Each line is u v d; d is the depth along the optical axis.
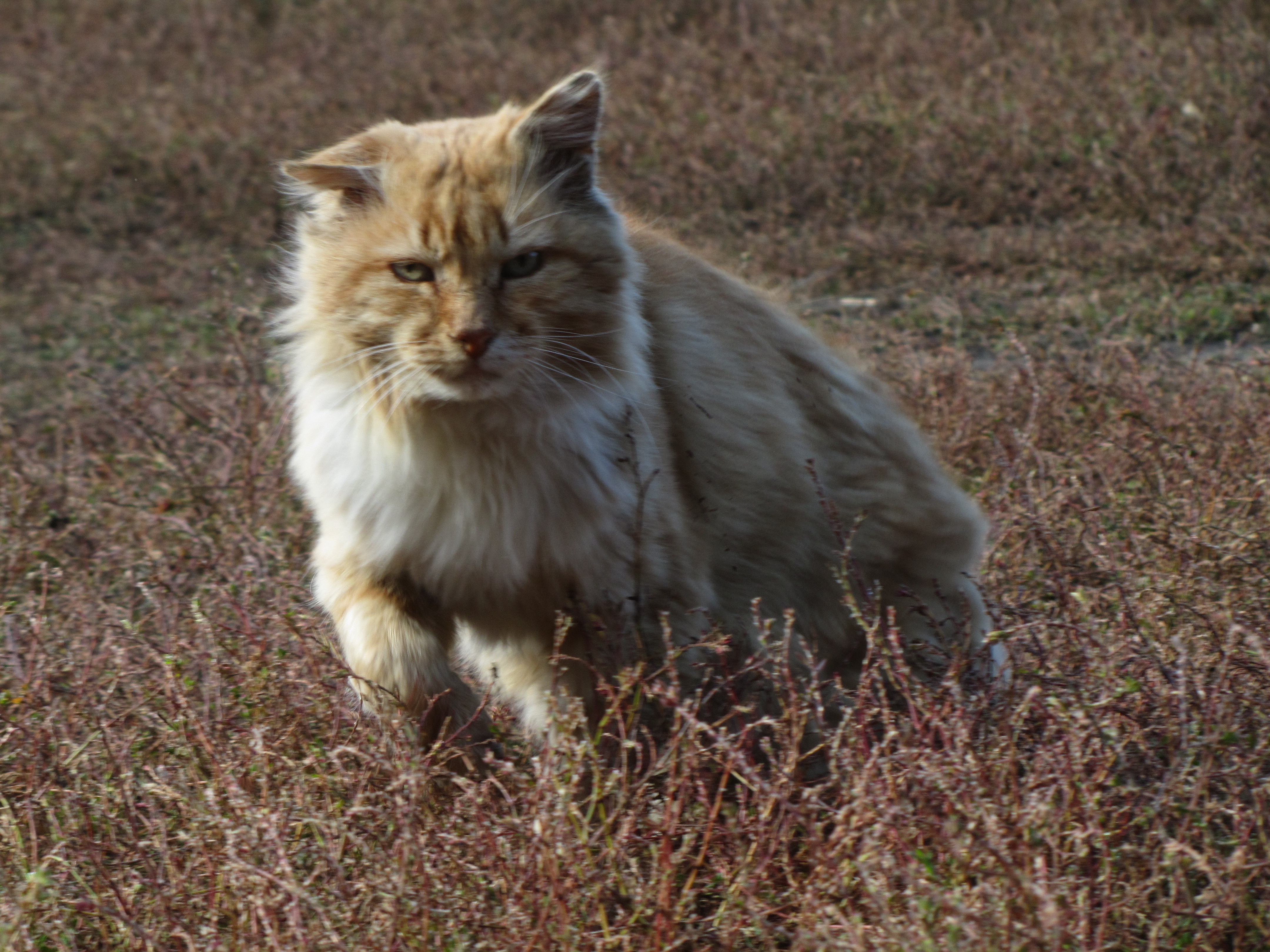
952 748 5.80
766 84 22.92
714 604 7.41
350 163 6.73
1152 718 6.21
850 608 6.98
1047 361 13.00
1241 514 8.95
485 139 6.85
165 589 8.37
